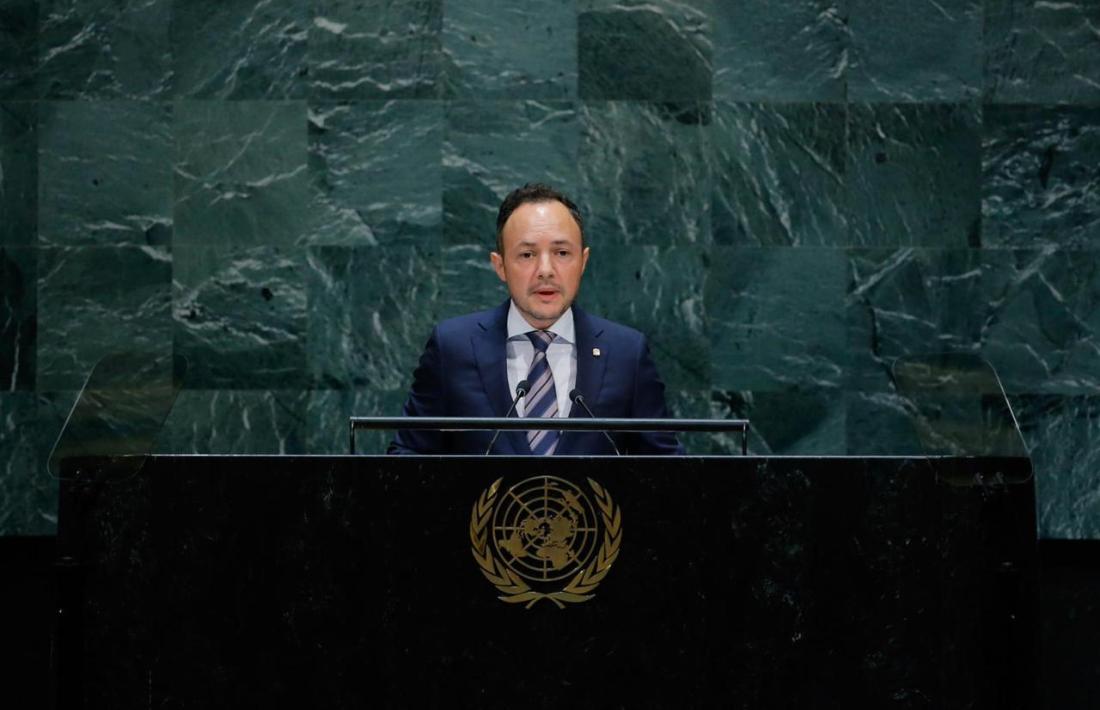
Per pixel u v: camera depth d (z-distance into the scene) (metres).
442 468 7.68
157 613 7.61
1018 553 7.66
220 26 19.92
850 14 20.09
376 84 19.95
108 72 19.92
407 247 19.98
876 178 20.06
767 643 7.62
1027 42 20.06
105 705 7.59
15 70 19.92
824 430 19.98
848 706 7.61
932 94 20.11
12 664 14.01
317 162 19.94
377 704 7.57
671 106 20.02
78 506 7.67
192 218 19.92
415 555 7.64
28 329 19.92
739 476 7.69
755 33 20.06
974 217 20.05
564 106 19.97
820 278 20.06
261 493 7.66
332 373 19.97
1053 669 14.48
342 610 7.61
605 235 20.02
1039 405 20.05
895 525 7.68
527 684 7.59
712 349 20.05
